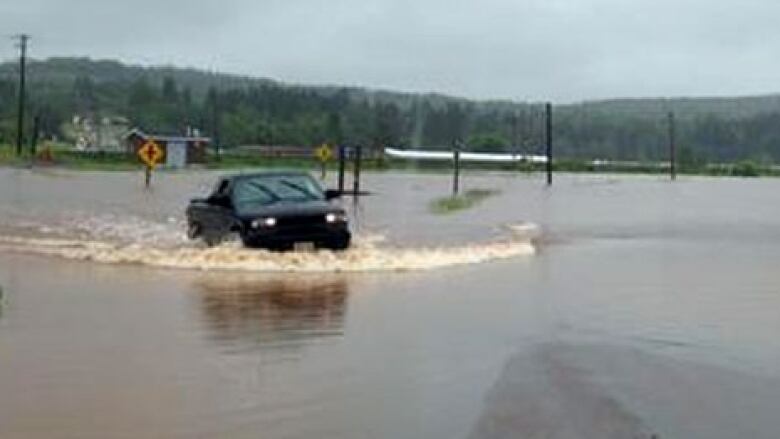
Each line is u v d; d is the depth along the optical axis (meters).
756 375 10.57
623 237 28.23
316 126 151.12
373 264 19.50
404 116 160.88
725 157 181.50
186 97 168.62
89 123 155.00
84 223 29.61
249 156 122.69
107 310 14.05
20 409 9.05
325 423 8.81
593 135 179.50
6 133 132.75
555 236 28.20
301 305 14.75
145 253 20.62
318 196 21.61
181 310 14.15
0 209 34.66
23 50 106.12
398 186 62.75
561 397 9.64
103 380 10.08
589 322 13.73
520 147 160.38
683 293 16.55
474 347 11.95
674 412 9.14
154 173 76.44
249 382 10.14
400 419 8.94
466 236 26.52
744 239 27.72
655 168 140.75
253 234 19.98
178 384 10.00
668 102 199.75
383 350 11.71
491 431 8.59
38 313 13.70
